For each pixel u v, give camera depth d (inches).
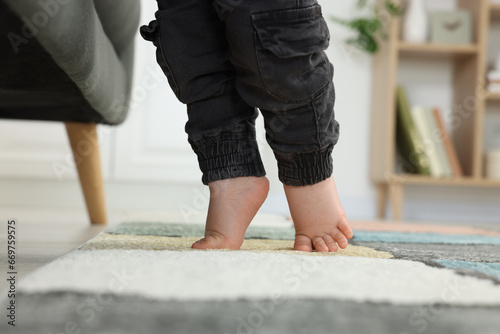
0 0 20.3
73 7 25.2
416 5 95.4
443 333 13.2
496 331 13.4
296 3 25.6
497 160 92.7
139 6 52.8
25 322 13.3
